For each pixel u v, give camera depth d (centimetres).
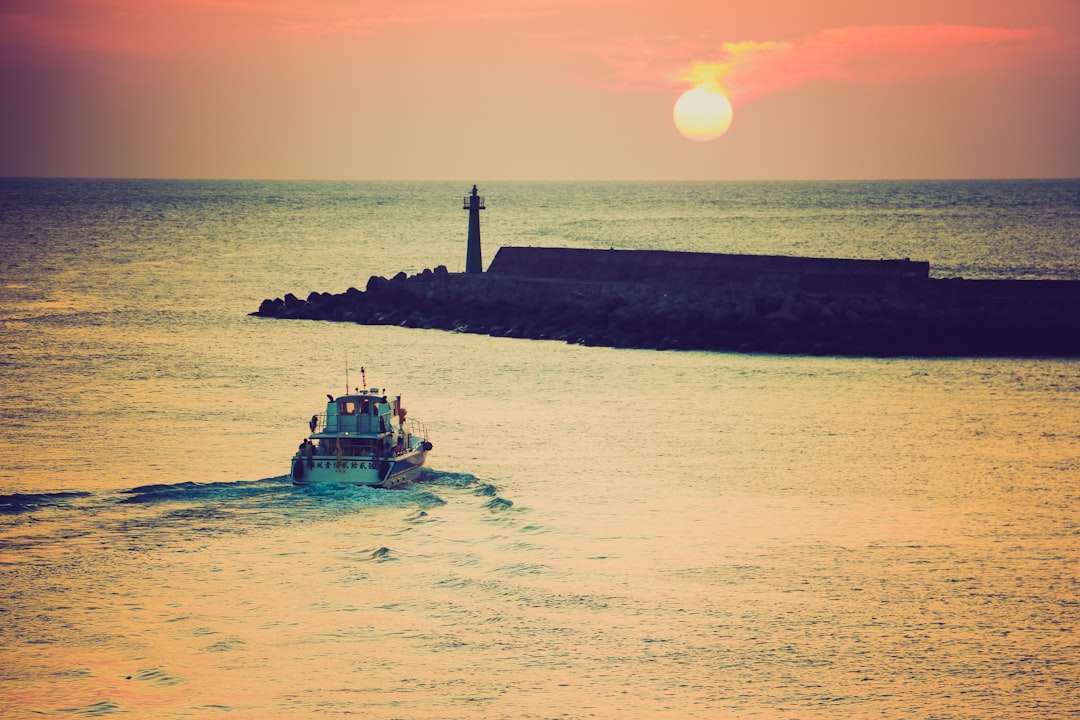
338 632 4372
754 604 4681
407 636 4347
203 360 10319
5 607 4556
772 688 4000
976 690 4000
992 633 4441
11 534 5350
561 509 5862
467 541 5353
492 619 4491
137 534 5375
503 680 4012
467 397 8681
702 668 4125
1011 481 6544
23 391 8819
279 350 10894
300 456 6153
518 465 6725
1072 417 8169
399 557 5116
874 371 9900
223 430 7475
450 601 4662
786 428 7775
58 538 5312
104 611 4528
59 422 7706
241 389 8938
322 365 10069
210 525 5509
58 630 4362
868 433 7644
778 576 4991
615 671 4097
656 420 7944
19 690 3906
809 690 3984
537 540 5369
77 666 4081
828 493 6241
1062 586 4909
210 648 4225
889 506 6022
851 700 3922
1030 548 5391
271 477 6312
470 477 6419
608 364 10169
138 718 3738
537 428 7662
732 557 5212
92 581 4819
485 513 5775
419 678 4022
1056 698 3947
